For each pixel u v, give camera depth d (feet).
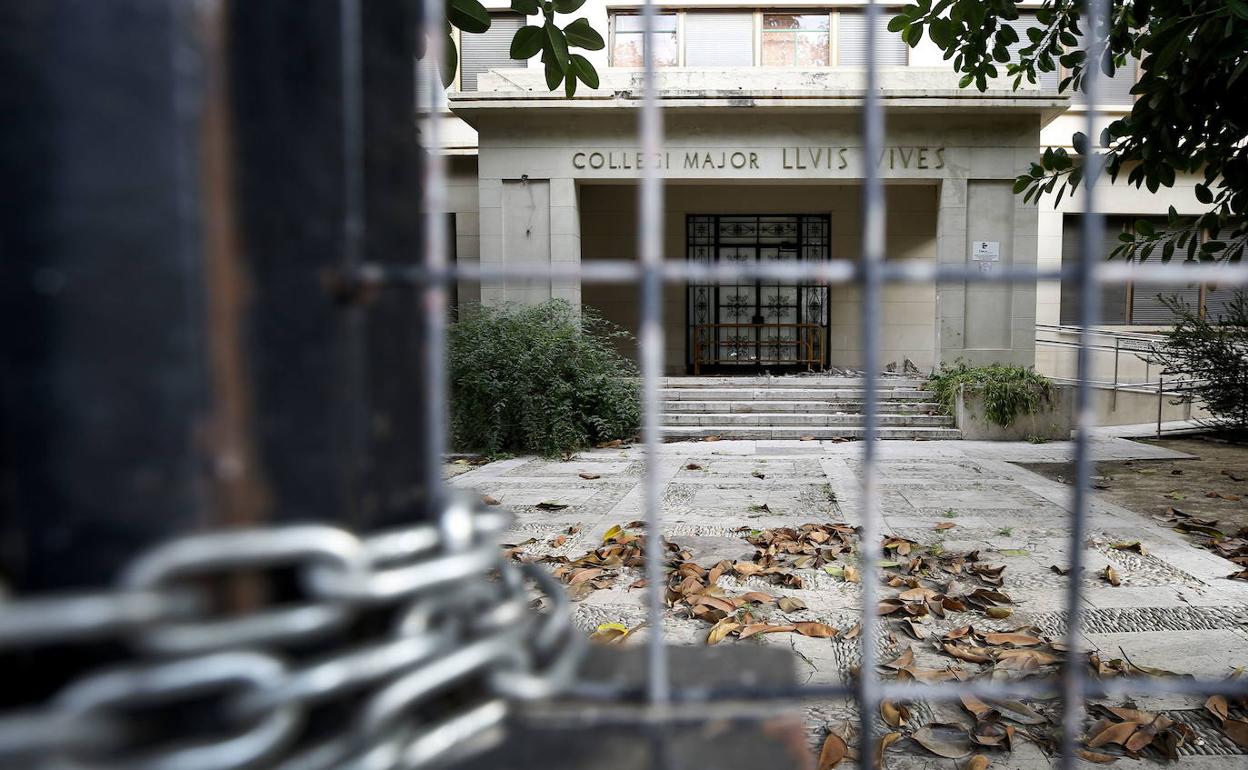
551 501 21.25
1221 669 9.00
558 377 34.27
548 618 2.37
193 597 1.54
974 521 17.71
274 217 1.84
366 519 2.03
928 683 8.64
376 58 2.18
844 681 8.87
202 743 1.52
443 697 2.08
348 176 1.97
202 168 1.70
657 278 2.28
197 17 1.70
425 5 2.44
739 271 2.31
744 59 47.75
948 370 40.81
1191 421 46.01
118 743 1.57
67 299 1.66
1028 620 10.93
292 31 1.88
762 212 53.01
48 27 1.65
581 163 43.09
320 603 1.65
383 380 2.14
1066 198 50.14
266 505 1.82
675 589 12.10
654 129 2.29
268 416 1.82
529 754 2.18
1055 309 50.78
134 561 1.62
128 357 1.68
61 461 1.67
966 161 42.11
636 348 51.67
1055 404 36.14
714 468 27.81
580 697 2.27
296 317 1.87
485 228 43.37
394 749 1.79
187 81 1.68
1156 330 50.21
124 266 1.67
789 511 19.27
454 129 49.24
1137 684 2.74
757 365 54.03
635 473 27.27
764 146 43.09
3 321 1.66
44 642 1.40
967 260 42.19
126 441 1.69
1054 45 16.48
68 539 1.68
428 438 2.32
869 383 2.42
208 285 1.72
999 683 8.63
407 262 2.29
